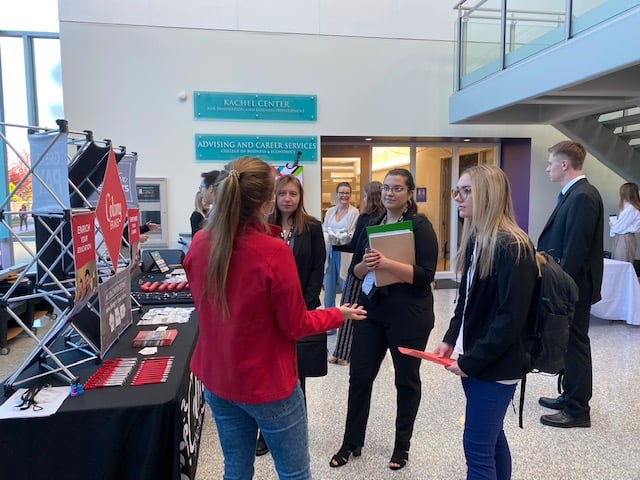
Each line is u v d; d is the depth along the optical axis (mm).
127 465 1399
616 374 3188
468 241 1587
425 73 5750
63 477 1361
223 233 1163
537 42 3902
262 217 1233
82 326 1709
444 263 6633
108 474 1375
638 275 5219
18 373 1542
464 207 1504
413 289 1968
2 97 5949
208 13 5258
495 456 1637
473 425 1462
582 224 2285
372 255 1891
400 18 5629
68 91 5078
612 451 2248
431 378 3154
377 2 5570
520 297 1333
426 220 2014
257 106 5434
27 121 6055
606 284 4242
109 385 1518
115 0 5074
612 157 5480
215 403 1301
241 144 5438
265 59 5414
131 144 5227
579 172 2426
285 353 1266
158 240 5332
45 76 6055
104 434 1368
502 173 1437
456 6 5164
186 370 1674
